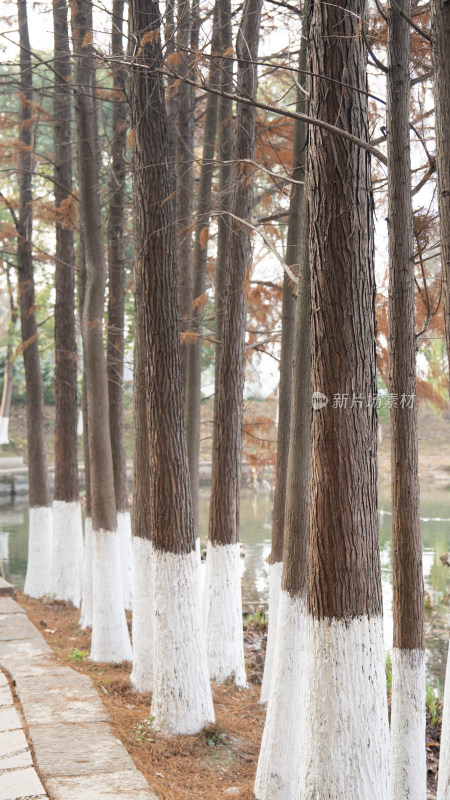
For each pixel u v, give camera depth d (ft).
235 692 25.99
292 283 23.88
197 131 40.60
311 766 13.23
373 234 13.55
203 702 20.33
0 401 123.54
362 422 13.20
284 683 17.94
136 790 15.29
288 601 18.26
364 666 13.20
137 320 24.89
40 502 42.14
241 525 72.28
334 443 13.11
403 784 16.31
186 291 30.89
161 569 20.24
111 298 38.45
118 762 16.63
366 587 13.29
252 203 26.71
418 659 16.49
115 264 38.22
